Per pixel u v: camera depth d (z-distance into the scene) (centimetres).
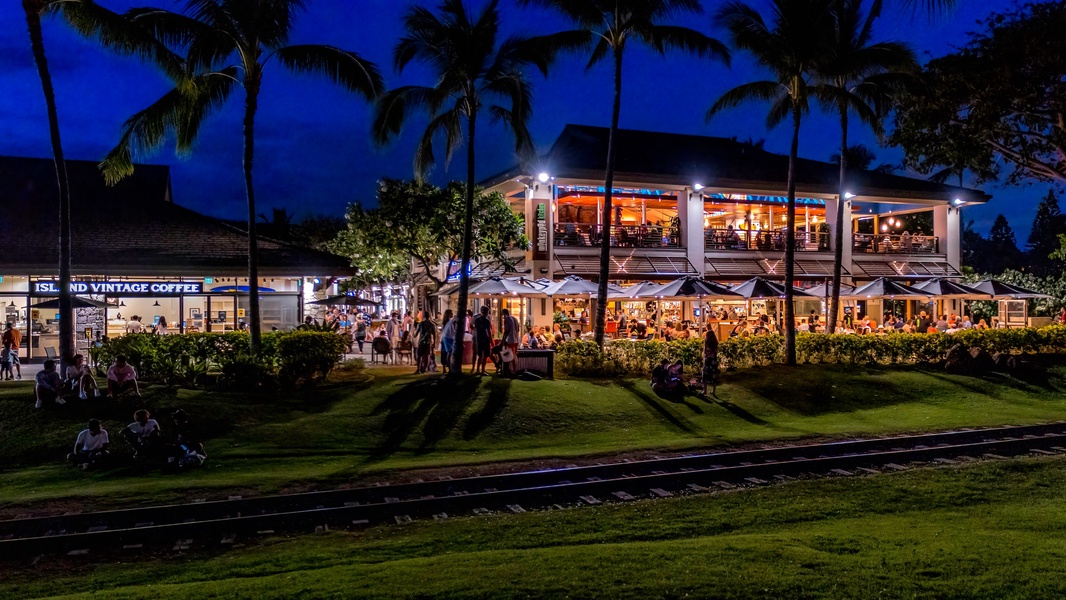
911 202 3875
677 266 3225
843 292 3362
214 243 2648
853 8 2395
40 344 2552
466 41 1820
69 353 1670
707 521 966
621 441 1522
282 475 1222
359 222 2991
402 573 710
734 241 3438
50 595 726
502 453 1416
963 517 989
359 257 3103
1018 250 7831
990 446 1425
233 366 1762
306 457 1386
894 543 819
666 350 2206
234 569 785
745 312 3416
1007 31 1653
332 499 1079
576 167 2995
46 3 1600
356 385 1842
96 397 1591
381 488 1107
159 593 672
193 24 1638
